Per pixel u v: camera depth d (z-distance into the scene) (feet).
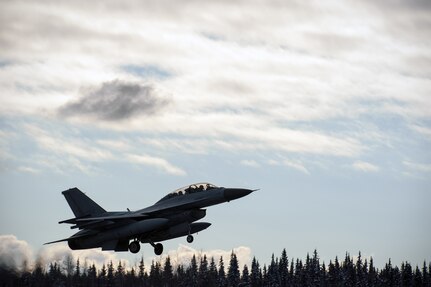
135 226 483.10
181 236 490.90
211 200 482.69
